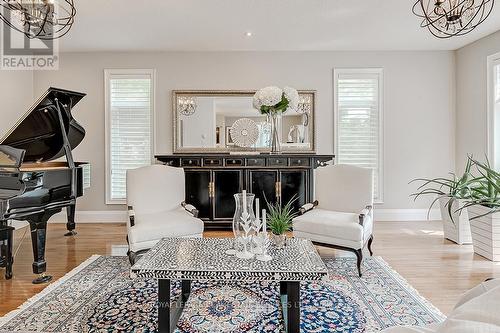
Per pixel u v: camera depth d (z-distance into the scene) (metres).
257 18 3.97
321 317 2.40
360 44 5.01
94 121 5.36
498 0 3.51
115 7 3.61
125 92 5.36
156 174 3.88
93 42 4.80
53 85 5.32
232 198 4.84
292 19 4.01
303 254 2.38
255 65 5.34
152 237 3.20
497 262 3.52
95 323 2.30
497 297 0.98
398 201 5.46
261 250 2.37
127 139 5.40
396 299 2.68
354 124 5.43
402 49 5.30
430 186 5.43
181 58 5.33
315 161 4.84
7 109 4.80
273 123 4.86
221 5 3.60
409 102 5.42
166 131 5.39
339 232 3.26
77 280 3.05
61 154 3.85
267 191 4.84
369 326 2.28
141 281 3.02
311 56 5.36
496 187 3.54
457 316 0.97
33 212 2.97
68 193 3.33
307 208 3.78
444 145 5.43
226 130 5.35
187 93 5.33
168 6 3.61
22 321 2.33
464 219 4.15
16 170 2.97
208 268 2.10
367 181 3.71
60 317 2.38
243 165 4.84
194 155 4.84
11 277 3.10
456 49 5.33
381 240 4.35
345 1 3.54
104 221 5.40
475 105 4.93
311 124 5.38
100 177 5.40
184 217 3.50
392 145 5.44
